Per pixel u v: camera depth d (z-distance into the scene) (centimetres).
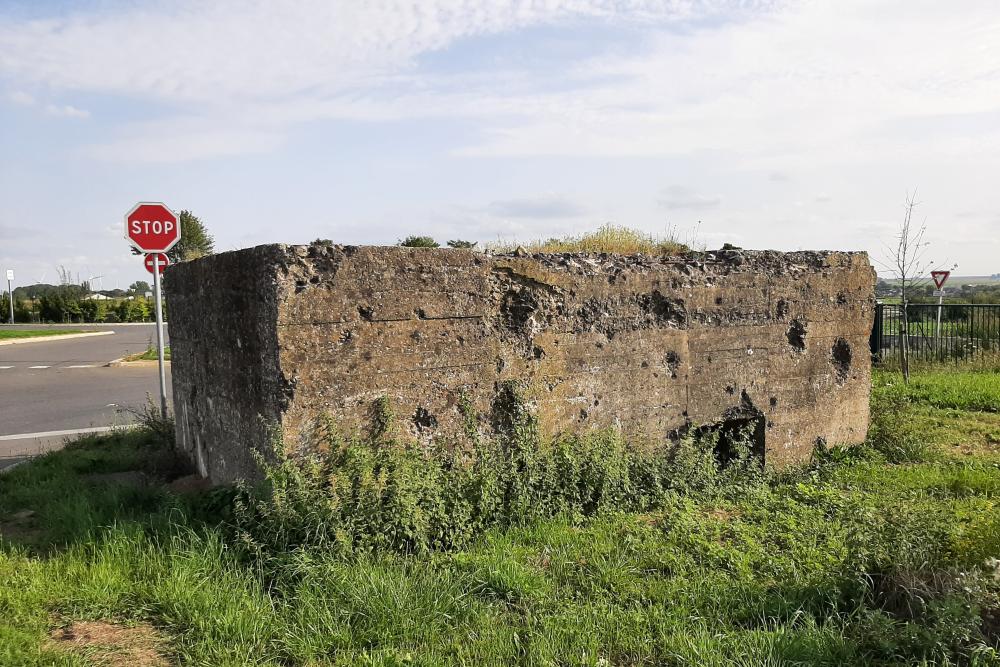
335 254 460
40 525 493
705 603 380
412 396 496
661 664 325
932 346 1548
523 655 327
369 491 436
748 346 686
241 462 520
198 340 609
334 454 454
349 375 467
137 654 326
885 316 1623
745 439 663
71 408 1150
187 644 335
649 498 554
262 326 462
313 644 330
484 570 399
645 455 591
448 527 450
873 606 371
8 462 764
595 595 385
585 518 498
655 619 358
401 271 488
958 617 325
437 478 468
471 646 332
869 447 771
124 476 659
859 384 784
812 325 733
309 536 410
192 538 421
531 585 389
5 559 411
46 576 388
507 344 542
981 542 390
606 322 596
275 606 370
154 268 858
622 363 606
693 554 442
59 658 313
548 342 564
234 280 507
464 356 519
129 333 3359
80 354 2217
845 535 444
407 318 491
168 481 641
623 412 609
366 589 366
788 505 541
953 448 793
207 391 595
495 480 486
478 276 525
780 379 711
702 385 657
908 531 404
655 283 625
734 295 674
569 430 578
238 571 393
